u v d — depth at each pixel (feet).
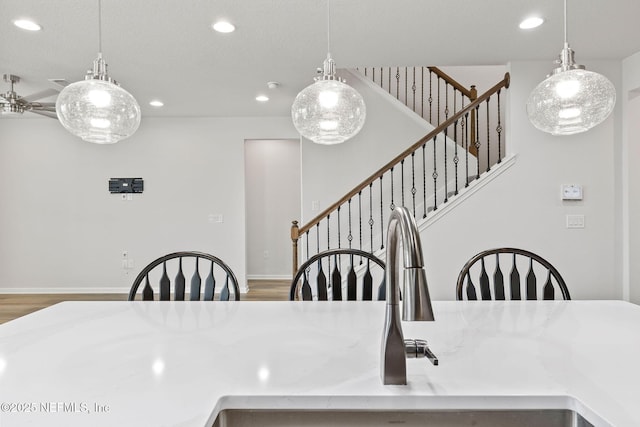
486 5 8.12
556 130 5.69
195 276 6.43
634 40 9.96
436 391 2.62
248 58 10.89
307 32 9.30
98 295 17.65
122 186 18.15
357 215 15.58
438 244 11.61
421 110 17.52
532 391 2.62
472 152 15.38
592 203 11.44
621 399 2.50
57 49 10.09
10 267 18.13
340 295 6.36
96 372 3.00
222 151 18.15
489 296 6.14
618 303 5.41
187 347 3.59
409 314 2.28
